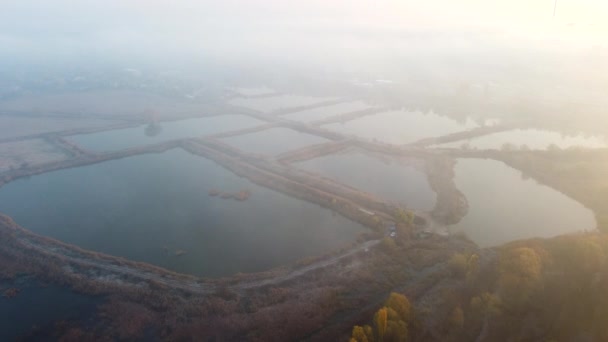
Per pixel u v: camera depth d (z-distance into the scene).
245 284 76.44
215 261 85.06
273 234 94.81
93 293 75.00
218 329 65.44
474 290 70.62
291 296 72.75
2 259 86.00
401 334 56.34
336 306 69.69
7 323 69.00
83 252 87.38
